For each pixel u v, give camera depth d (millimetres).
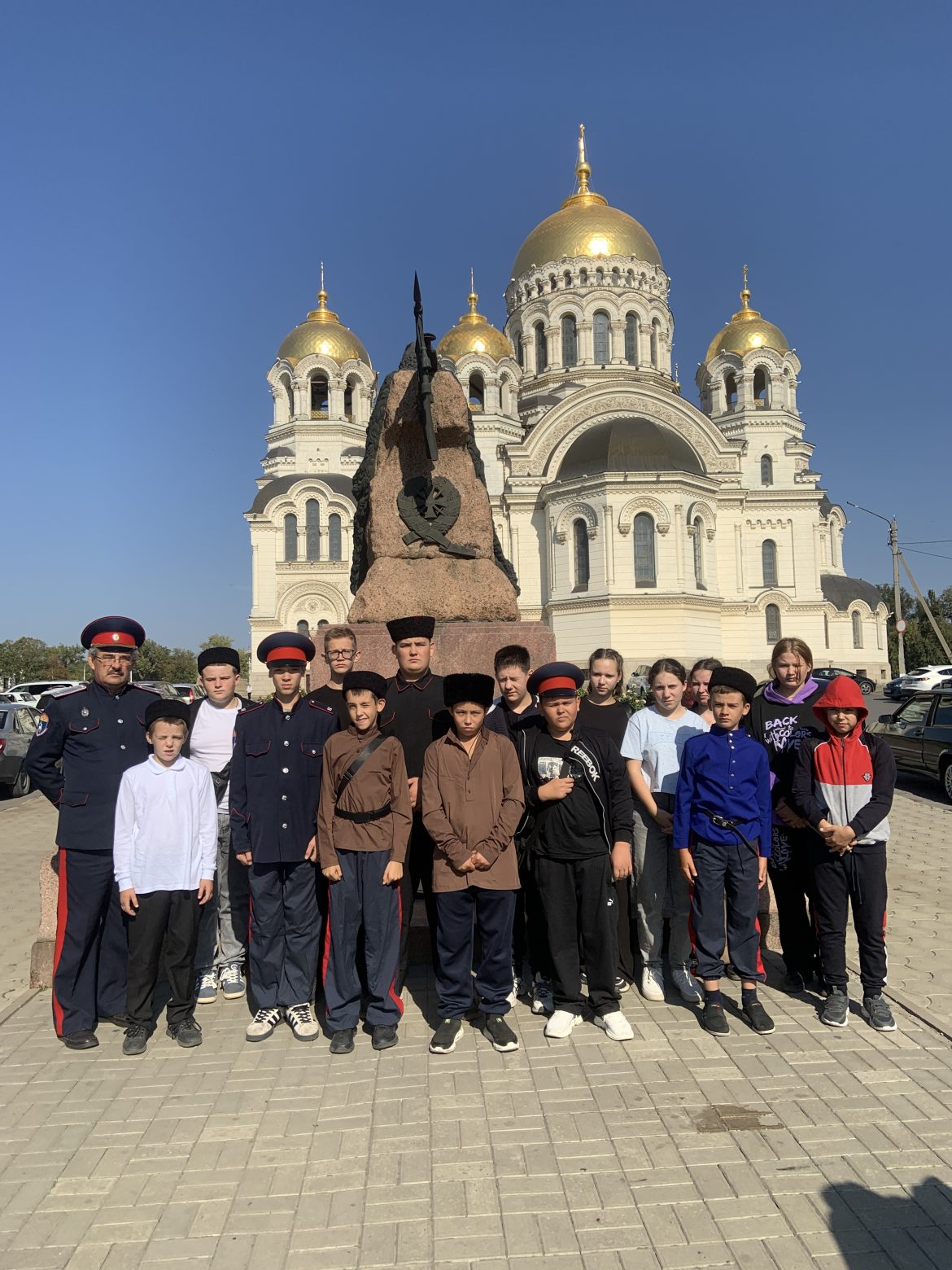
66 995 5527
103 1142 4266
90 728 5809
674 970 6156
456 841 5359
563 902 5559
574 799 5527
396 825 5480
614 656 6969
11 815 16297
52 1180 3936
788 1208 3641
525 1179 3865
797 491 49438
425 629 6242
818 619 48875
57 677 93625
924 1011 5797
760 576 49344
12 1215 3684
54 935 6656
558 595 42906
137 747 5898
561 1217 3596
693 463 44594
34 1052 5457
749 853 5586
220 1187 3857
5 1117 4555
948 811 14469
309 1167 4004
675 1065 5020
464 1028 5625
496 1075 4918
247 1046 5465
